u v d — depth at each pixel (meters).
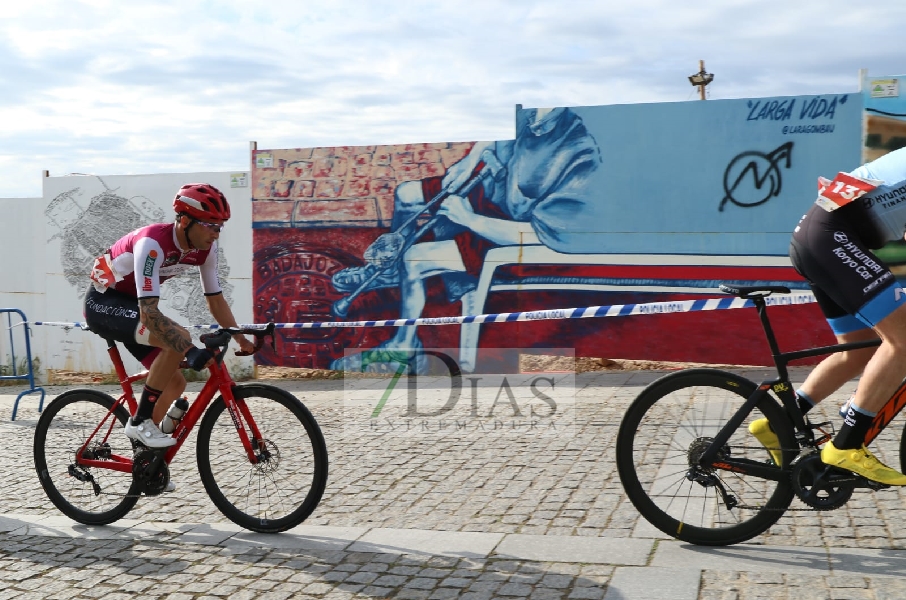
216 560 4.11
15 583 3.93
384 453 6.09
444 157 9.71
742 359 9.02
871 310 3.60
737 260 8.98
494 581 3.71
